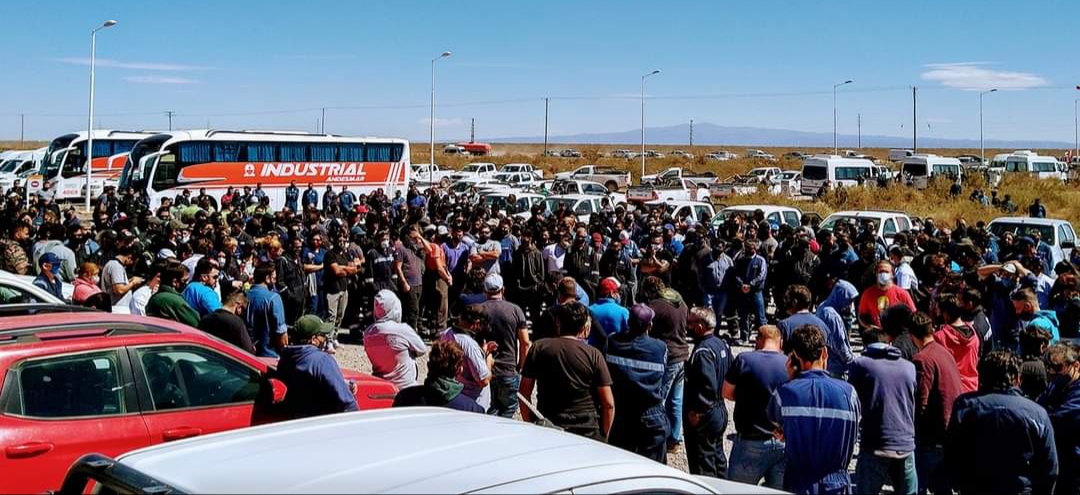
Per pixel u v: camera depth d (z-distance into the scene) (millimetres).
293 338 6484
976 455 5602
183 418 5941
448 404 5910
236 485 3213
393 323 8008
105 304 8945
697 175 62156
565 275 13188
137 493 3285
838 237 14047
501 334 8523
